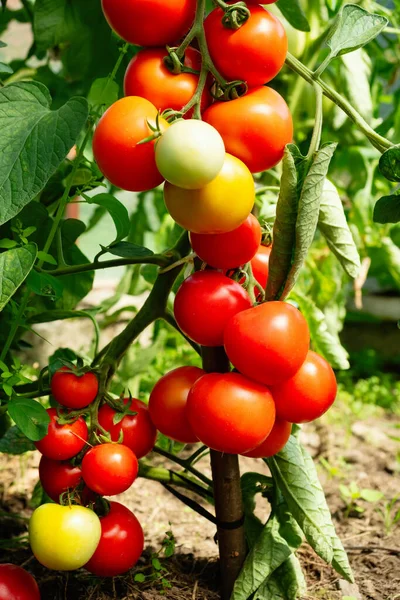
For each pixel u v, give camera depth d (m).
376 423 1.68
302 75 0.76
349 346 2.32
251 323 0.73
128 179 0.72
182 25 0.73
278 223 0.72
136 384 1.35
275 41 0.72
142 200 1.47
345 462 1.42
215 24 0.72
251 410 0.74
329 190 0.85
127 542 0.84
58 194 1.05
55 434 0.81
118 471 0.79
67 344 1.81
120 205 0.85
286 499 0.86
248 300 0.77
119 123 0.70
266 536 0.87
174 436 0.82
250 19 0.72
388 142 0.75
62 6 1.07
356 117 0.76
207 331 0.76
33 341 1.75
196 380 0.77
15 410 0.79
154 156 0.71
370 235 1.48
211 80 0.75
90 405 0.83
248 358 0.73
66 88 1.15
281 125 0.72
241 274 0.81
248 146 0.72
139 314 0.87
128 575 0.95
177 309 0.78
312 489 0.86
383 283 2.28
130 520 0.85
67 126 0.74
